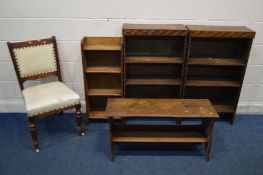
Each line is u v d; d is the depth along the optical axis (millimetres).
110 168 2303
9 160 2381
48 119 2971
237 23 2658
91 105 2971
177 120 2855
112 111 2215
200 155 2457
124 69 2576
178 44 2639
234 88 2812
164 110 2242
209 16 2625
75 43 2744
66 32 2688
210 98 2947
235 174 2254
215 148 2545
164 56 2680
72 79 2932
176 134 2486
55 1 2541
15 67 2494
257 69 2881
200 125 2582
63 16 2609
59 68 2721
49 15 2602
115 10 2592
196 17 2629
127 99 2414
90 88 2869
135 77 2779
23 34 2684
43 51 2566
